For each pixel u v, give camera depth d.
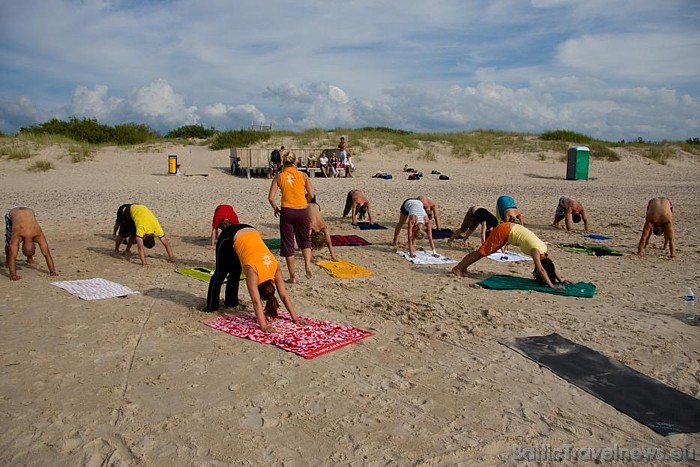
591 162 32.53
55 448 3.60
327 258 9.61
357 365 5.03
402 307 6.79
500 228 8.23
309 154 26.05
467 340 5.73
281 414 4.11
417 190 20.81
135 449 3.61
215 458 3.54
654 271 9.06
